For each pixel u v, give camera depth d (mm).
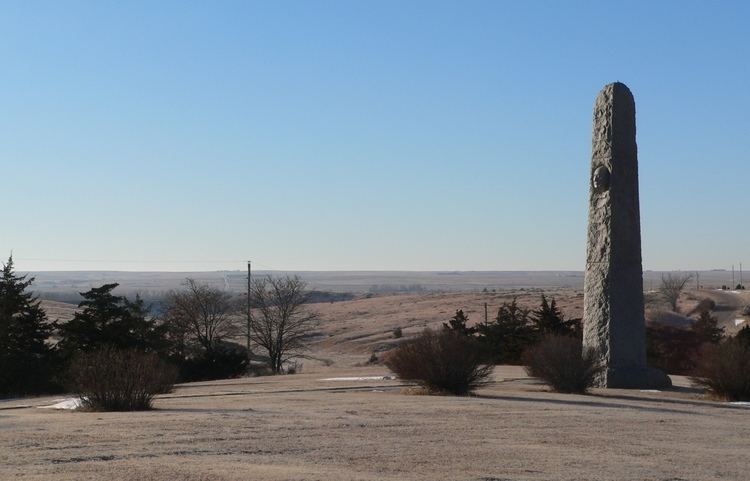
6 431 14406
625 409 21594
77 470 10367
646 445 14641
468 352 25625
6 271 43625
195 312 60281
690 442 15461
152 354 26203
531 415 18891
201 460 11352
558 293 129500
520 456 12602
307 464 11266
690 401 25812
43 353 42531
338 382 30375
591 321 30812
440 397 23609
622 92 30797
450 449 13094
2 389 35812
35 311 43438
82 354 23000
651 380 30062
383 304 122312
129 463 10984
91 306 45031
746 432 17578
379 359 61625
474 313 96750
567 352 28031
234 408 19578
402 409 19453
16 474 10055
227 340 72500
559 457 12641
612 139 30641
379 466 11258
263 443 13227
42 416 17859
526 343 47312
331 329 91375
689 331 50781
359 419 17094
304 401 21828
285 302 63500
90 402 19938
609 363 30000
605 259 30516
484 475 10727
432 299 123625
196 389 28188
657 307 89562
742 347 28062
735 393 26750
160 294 168125
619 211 30516
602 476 11031
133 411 19047
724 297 106625
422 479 10281
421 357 25344
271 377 36688
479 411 19312
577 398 24766
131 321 45562
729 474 11758
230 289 199750
